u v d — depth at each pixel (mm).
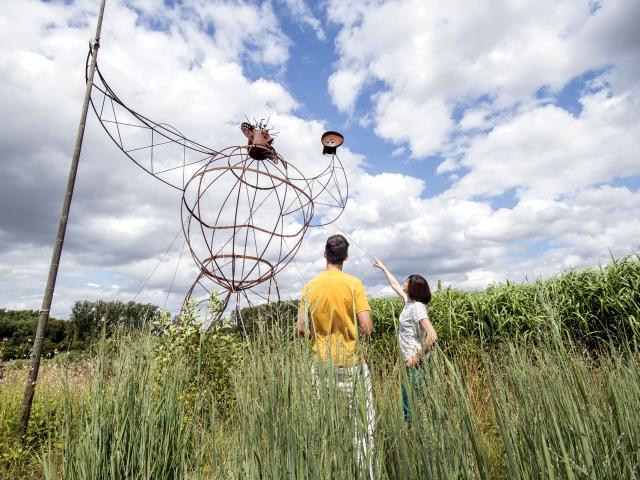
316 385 1322
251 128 5211
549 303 1613
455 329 4582
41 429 3258
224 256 4574
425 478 1106
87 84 3895
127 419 1979
